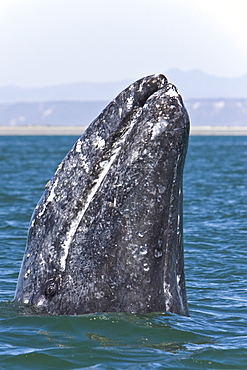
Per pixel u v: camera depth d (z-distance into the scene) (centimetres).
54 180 3188
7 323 3212
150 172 2988
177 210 3077
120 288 3047
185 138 3014
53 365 2848
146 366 2817
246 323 3656
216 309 4081
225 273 5409
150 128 2994
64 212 3100
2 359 2908
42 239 3167
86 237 3061
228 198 11075
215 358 2939
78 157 3134
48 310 3167
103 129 3100
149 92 3080
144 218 2994
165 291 3144
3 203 10144
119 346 3016
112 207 3020
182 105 3025
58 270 3117
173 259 3119
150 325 3100
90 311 3077
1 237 7062
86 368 2817
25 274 3241
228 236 7250
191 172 17612
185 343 3109
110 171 3055
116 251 3019
